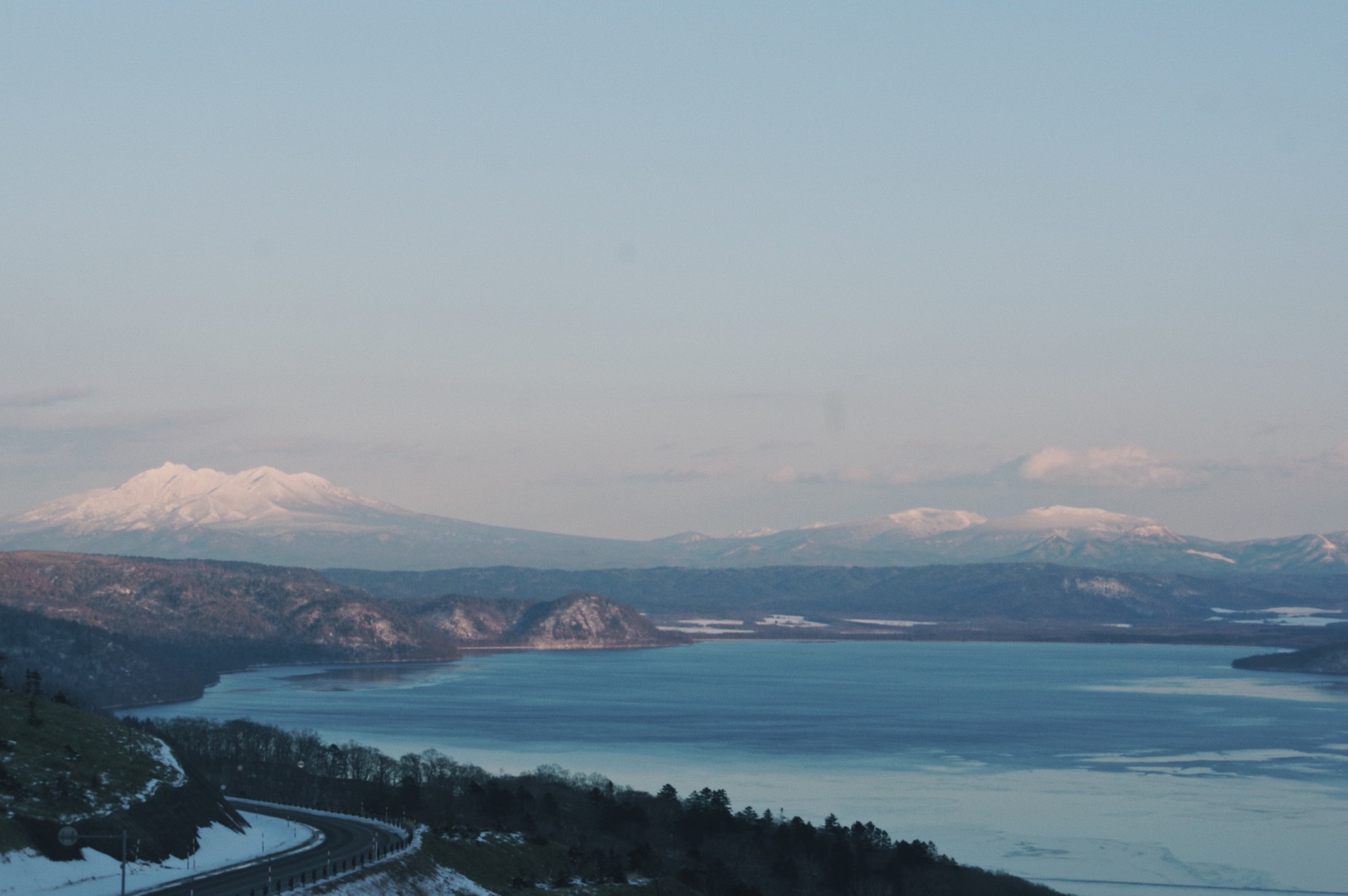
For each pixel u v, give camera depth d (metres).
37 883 137.38
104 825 153.12
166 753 190.12
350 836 190.62
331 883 152.38
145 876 149.38
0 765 158.12
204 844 171.50
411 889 166.38
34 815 147.38
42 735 172.38
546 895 192.50
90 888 140.38
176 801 172.88
